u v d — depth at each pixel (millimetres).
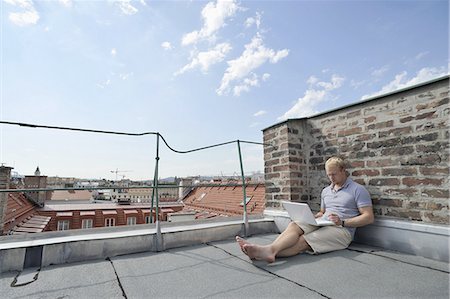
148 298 1303
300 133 3164
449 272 1638
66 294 1349
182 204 21266
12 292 1371
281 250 1942
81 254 1919
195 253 2139
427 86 2076
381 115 2400
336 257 1991
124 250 2094
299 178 3064
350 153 2660
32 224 13133
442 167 1944
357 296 1304
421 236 1987
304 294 1335
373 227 2332
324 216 2420
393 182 2262
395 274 1610
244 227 2822
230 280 1540
